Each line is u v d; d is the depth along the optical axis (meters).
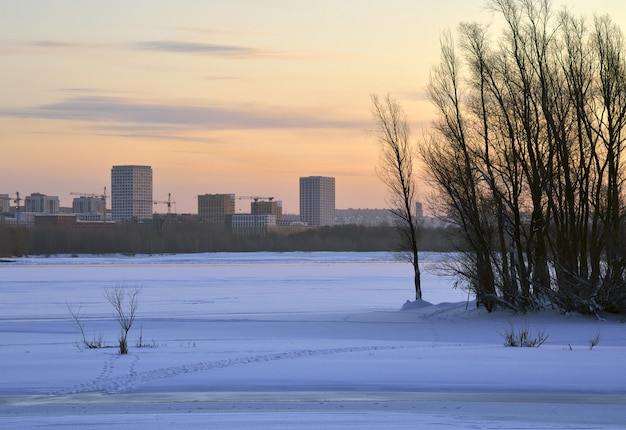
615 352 29.31
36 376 23.97
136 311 58.91
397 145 60.25
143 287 94.44
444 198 51.91
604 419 18.06
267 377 23.62
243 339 37.16
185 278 120.00
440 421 17.50
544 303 49.75
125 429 16.62
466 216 51.00
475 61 50.34
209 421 17.42
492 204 50.12
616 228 46.84
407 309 56.56
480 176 50.19
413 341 36.19
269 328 43.62
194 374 24.22
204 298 74.81
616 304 46.44
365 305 65.75
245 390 21.81
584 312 47.16
